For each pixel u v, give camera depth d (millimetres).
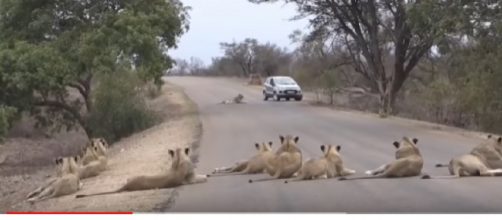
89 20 35875
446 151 18172
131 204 10875
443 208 9875
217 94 59875
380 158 16547
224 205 10461
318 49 49594
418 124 28703
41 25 34594
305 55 59594
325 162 12953
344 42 46594
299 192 11492
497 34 25438
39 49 32406
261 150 14039
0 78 31891
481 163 12797
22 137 43719
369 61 42906
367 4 41000
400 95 48000
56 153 36156
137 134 30688
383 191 11422
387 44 46531
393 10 39969
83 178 15367
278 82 50750
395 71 41562
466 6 25750
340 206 10148
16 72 31578
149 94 57750
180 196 11430
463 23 25500
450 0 26047
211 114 35625
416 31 31422
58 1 35719
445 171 13844
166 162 16453
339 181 12578
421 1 28062
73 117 39312
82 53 33062
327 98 51250
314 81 53625
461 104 29844
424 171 13852
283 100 50656
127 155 19500
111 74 33156
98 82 33375
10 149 37875
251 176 13594
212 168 15203
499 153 13062
